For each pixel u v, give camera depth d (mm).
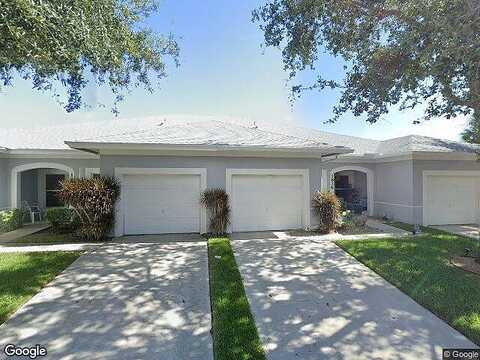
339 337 4504
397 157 15602
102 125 20000
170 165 11742
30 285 6508
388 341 4383
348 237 11383
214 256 8742
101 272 7457
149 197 11805
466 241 10609
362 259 8367
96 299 5887
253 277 7113
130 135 12430
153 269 7691
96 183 10797
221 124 15828
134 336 4578
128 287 6508
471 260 8133
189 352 4184
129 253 9172
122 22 7984
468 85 7410
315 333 4625
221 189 12000
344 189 20812
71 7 5742
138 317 5172
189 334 4648
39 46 5504
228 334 4570
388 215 16484
